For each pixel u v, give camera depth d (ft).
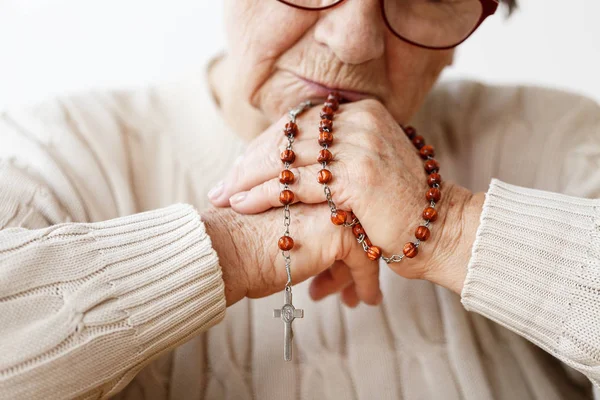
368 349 3.74
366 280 3.48
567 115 4.53
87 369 2.49
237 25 3.56
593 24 6.84
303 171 3.20
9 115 4.11
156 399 3.46
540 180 4.32
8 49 5.74
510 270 2.93
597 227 2.93
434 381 3.67
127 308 2.63
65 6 5.77
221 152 4.36
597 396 3.53
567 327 2.82
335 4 3.23
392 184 3.13
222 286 2.87
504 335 3.98
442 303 3.99
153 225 2.95
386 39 3.52
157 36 6.08
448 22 3.52
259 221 3.20
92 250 2.73
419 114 4.72
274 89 3.70
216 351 3.64
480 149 4.53
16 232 2.73
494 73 7.18
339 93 3.62
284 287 3.24
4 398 2.27
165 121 4.46
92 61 5.98
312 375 3.62
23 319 2.45
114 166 4.00
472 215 3.13
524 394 3.75
